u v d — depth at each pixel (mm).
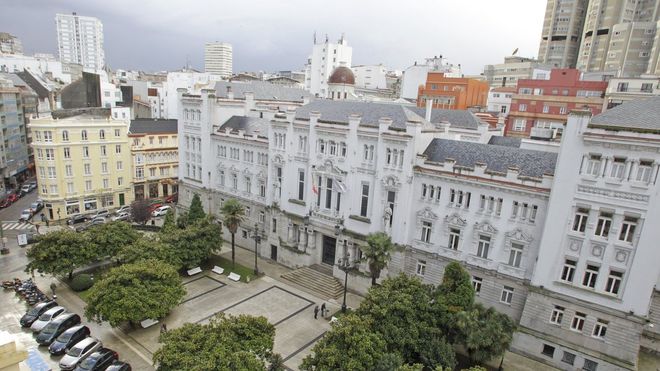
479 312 42719
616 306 42969
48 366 44000
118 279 47906
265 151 74750
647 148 39469
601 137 41500
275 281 65750
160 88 178875
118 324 48844
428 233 56375
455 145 56688
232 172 82250
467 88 120688
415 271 57625
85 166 94438
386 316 41344
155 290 49312
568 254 45250
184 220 76250
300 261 69188
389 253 51781
